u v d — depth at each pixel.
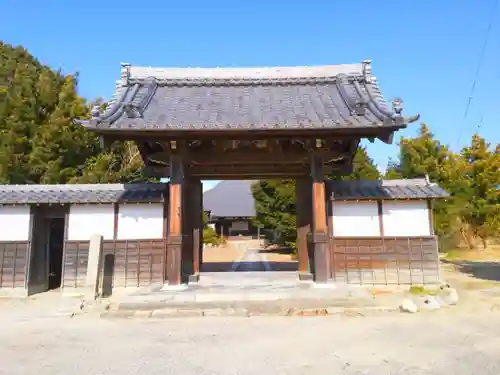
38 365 5.32
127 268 11.17
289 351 5.78
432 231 11.01
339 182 11.73
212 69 13.05
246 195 52.16
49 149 20.36
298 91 12.29
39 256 12.06
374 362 5.27
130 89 12.09
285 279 11.18
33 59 30.27
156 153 10.95
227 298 8.88
